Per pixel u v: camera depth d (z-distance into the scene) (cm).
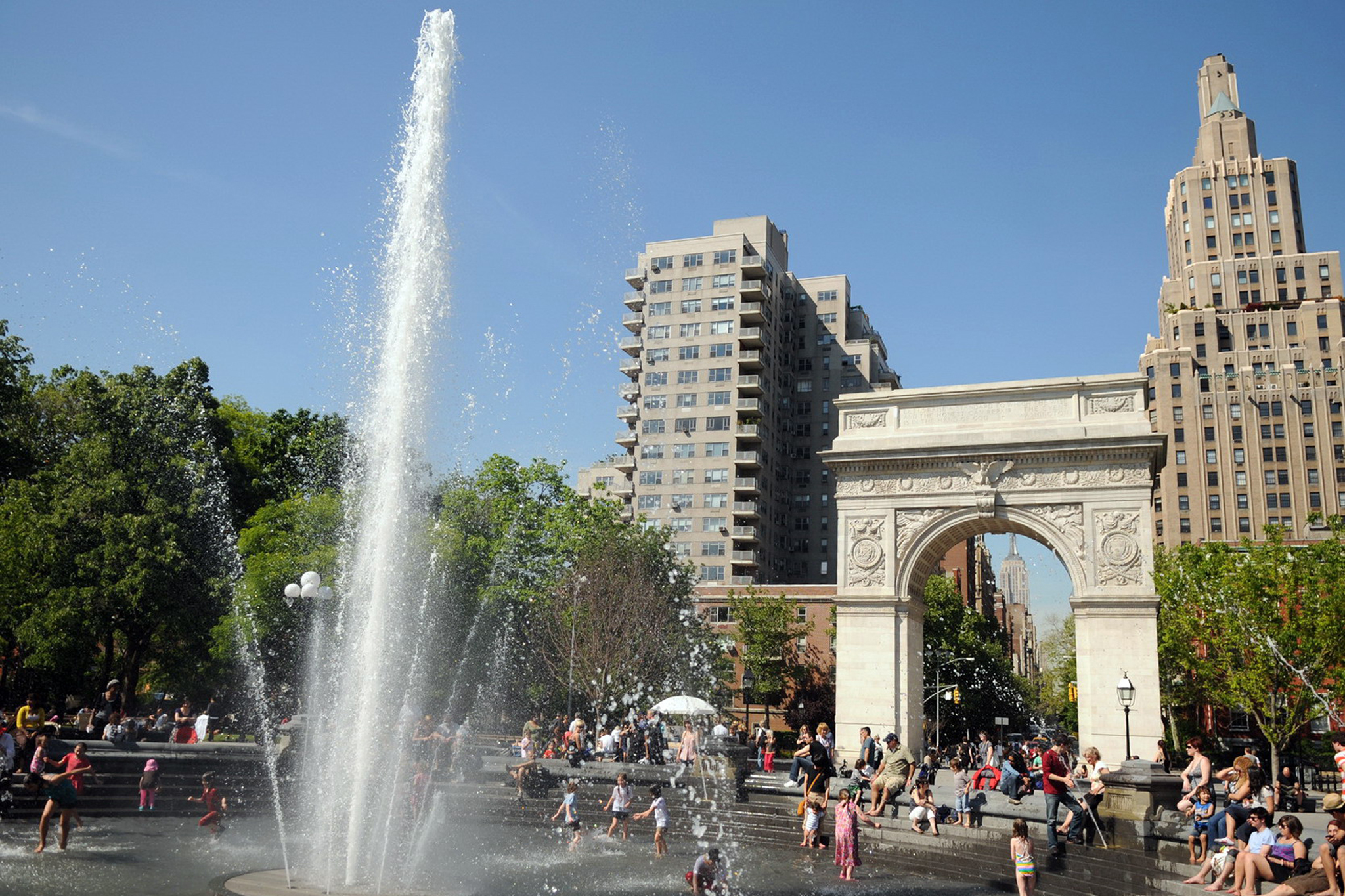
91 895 1870
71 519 5000
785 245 13488
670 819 3384
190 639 5366
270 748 3606
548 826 3291
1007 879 2600
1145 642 4722
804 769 3081
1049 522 5022
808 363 13062
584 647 6094
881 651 5191
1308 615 5562
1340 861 1722
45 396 5919
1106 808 2805
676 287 11819
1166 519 13812
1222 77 17438
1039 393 5219
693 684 6825
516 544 6506
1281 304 14312
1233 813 2272
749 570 10888
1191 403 14000
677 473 11312
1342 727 5450
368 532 2369
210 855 2395
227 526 5803
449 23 2486
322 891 1886
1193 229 16050
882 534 5316
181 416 5753
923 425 5422
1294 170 15788
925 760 4512
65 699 5569
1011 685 11756
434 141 2442
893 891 2436
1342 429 13275
